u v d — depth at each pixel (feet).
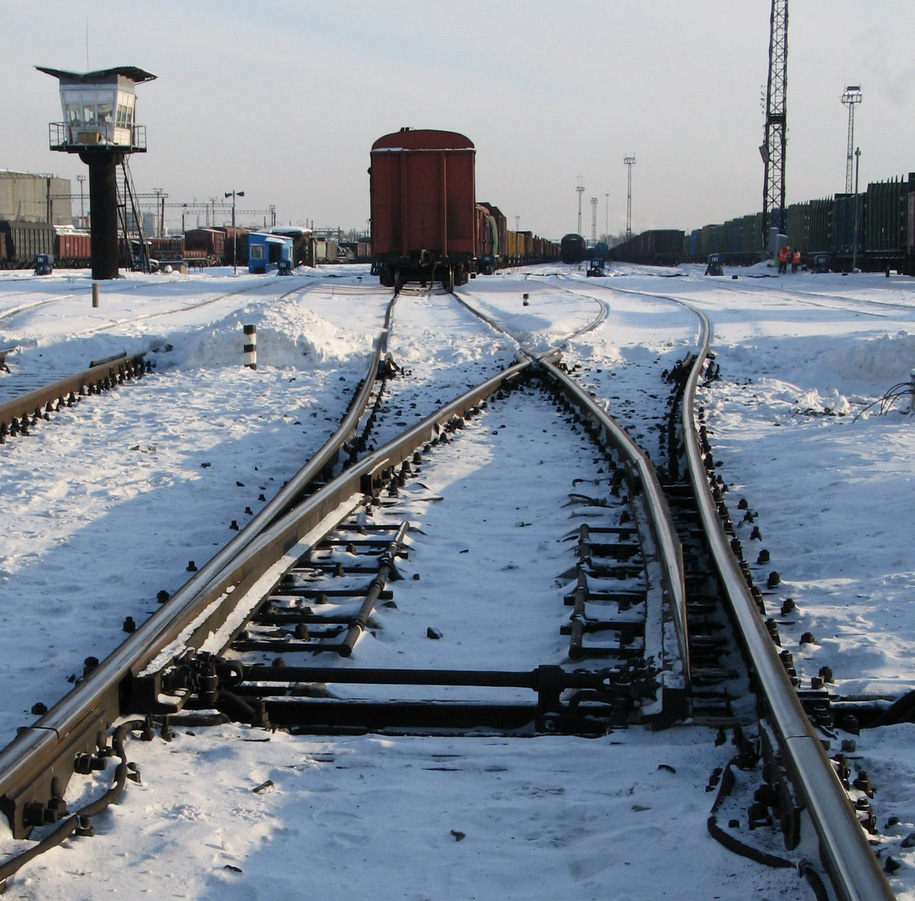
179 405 51.62
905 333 61.05
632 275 254.27
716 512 27.14
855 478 34.37
